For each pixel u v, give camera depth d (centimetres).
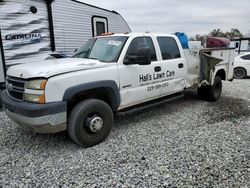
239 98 717
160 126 467
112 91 397
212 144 377
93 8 852
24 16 643
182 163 319
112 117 400
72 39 784
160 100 509
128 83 420
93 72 368
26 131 445
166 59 499
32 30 666
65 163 327
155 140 397
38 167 319
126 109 446
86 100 370
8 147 381
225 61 682
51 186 276
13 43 630
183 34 604
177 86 529
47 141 402
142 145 378
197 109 588
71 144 388
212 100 663
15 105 338
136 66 430
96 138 378
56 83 327
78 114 351
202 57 593
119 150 361
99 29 894
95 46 464
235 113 550
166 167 310
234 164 314
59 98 331
